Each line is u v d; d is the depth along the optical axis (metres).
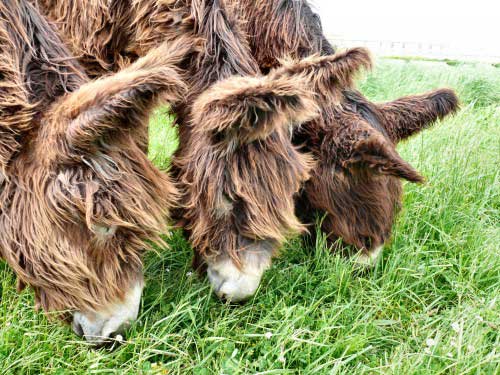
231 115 1.03
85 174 1.01
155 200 1.13
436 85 4.12
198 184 1.23
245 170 1.18
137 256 1.14
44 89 1.14
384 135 1.53
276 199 1.22
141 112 0.92
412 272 1.69
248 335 1.31
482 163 2.44
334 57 1.20
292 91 0.99
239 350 1.34
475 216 2.08
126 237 1.10
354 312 1.49
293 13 1.60
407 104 1.67
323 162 1.50
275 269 1.60
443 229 1.96
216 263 1.27
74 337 1.28
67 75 1.17
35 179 1.04
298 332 1.33
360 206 1.52
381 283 1.65
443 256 1.87
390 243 1.74
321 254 1.60
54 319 1.17
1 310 1.35
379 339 1.45
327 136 1.48
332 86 1.22
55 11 1.62
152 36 1.43
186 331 1.32
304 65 1.19
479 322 1.47
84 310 1.11
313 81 1.18
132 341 1.22
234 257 1.23
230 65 1.34
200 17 1.35
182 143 1.37
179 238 1.72
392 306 1.55
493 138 2.81
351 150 1.40
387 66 4.62
